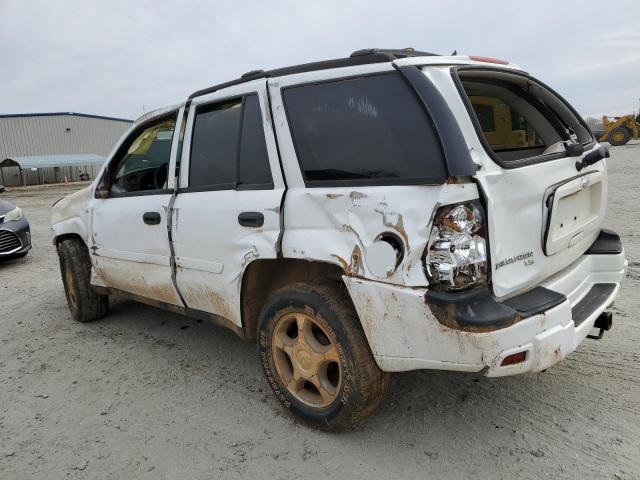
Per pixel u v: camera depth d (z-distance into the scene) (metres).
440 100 2.29
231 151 3.16
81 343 4.49
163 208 3.56
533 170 2.45
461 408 3.02
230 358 3.98
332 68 2.68
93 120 50.66
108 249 4.22
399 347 2.38
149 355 4.14
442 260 2.17
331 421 2.76
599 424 2.76
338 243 2.53
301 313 2.76
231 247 3.06
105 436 3.02
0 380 3.87
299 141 2.76
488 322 2.11
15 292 6.48
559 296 2.39
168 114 3.68
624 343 3.65
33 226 13.52
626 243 6.36
